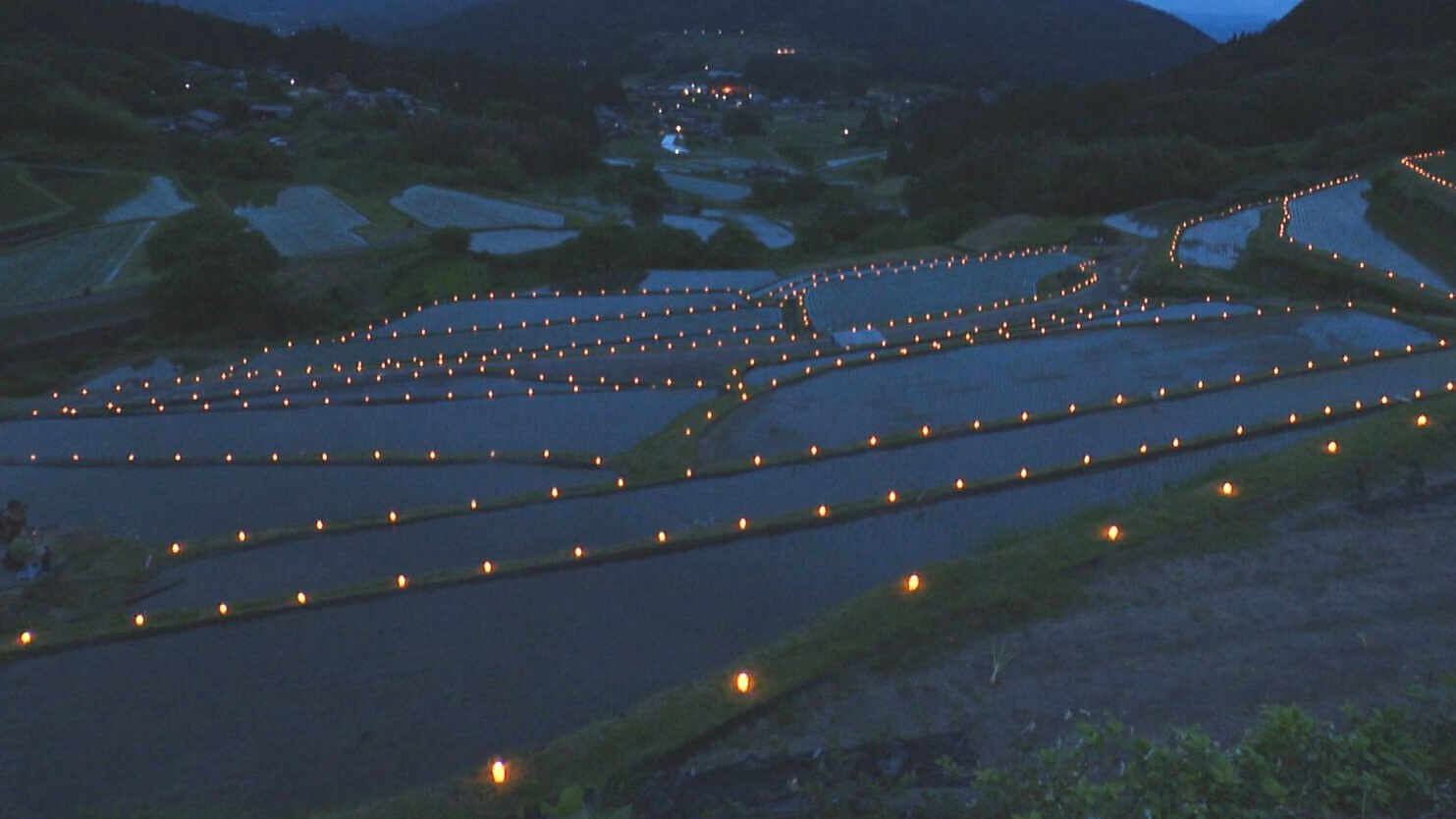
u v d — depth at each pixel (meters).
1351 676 9.03
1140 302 29.08
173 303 34.38
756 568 12.71
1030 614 10.31
